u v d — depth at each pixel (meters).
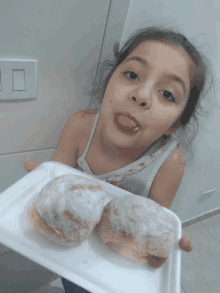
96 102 0.44
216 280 0.92
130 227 0.30
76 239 0.30
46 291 0.79
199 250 0.98
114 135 0.41
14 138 0.46
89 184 0.33
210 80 0.40
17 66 0.38
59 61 0.40
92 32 0.39
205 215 1.05
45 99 0.43
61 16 0.36
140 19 0.37
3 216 0.32
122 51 0.38
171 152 0.45
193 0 0.34
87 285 0.28
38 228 0.30
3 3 0.31
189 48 0.36
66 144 0.47
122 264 0.33
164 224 0.31
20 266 0.69
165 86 0.36
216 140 0.58
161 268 0.33
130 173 0.46
